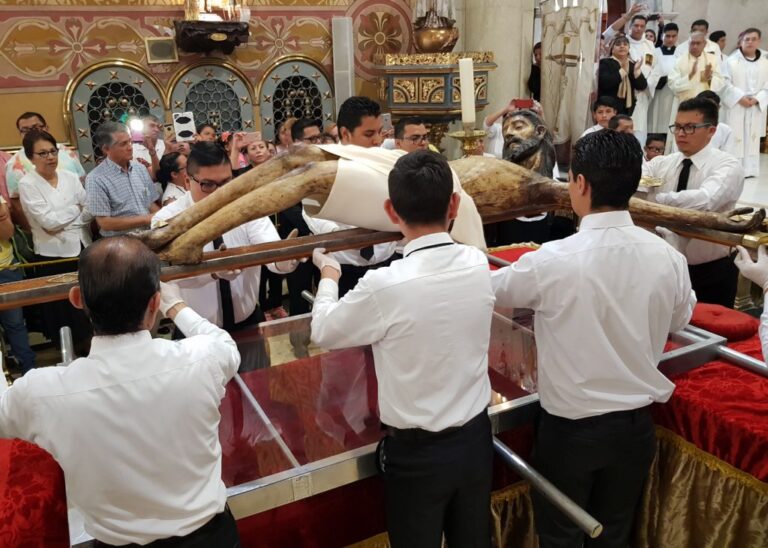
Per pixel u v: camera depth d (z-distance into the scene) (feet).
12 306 4.73
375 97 19.56
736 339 7.04
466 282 4.42
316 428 5.56
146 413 3.63
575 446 5.01
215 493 3.99
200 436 3.85
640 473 5.20
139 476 3.66
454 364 4.42
